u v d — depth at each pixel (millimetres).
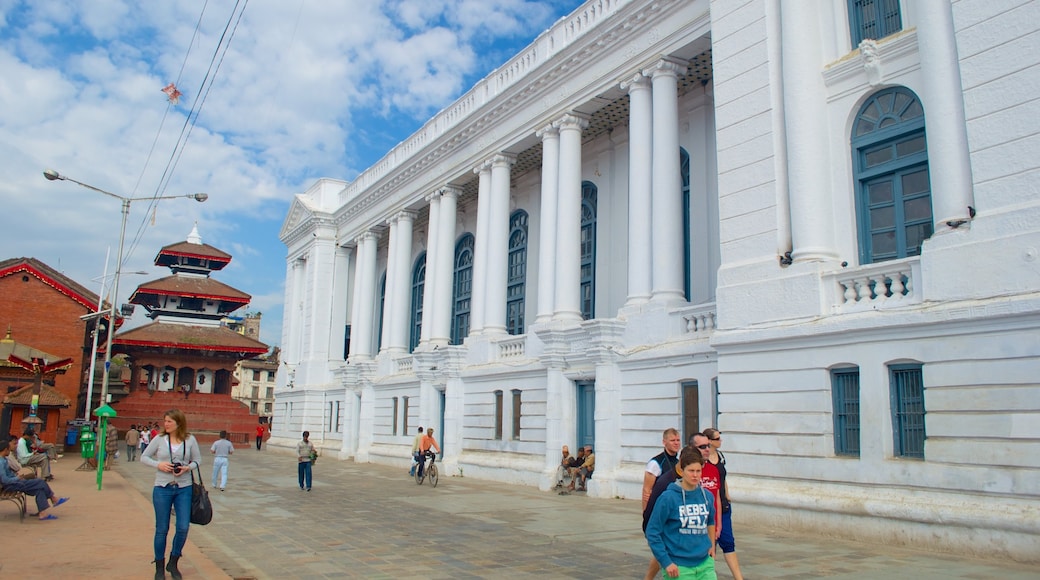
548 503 16828
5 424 31203
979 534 10180
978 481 10492
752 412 13961
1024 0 11117
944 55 12219
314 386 39844
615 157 24141
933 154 12133
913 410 11695
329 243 41469
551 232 22938
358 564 9633
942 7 12352
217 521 13734
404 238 33656
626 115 23047
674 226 18672
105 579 8117
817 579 8617
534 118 24172
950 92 12055
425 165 31062
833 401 12781
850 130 14227
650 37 19734
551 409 20562
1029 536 9664
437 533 12219
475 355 25688
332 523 13469
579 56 22016
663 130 19125
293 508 15820
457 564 9594
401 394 30906
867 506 11570
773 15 15234
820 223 13930
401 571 9172
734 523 13578
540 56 24312
